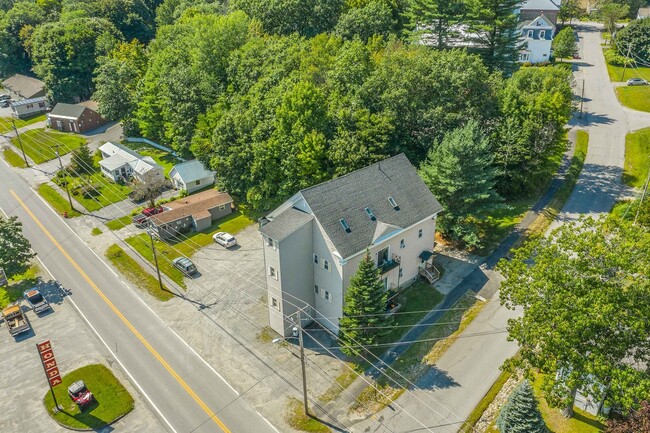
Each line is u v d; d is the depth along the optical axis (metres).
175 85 70.62
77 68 103.94
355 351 36.06
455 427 32.03
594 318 25.17
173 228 56.84
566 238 28.48
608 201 53.91
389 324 37.25
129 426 33.84
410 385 35.38
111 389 36.84
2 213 65.19
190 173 67.25
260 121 58.16
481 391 34.44
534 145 52.66
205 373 37.84
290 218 38.84
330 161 52.78
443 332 39.72
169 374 37.94
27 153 84.12
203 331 42.22
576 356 26.50
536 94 54.81
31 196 69.31
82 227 60.69
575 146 65.62
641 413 25.58
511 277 29.97
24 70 125.12
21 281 50.75
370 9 76.12
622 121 71.69
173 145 73.75
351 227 38.72
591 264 27.14
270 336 41.22
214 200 60.28
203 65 72.88
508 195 56.06
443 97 53.28
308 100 52.84
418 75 53.56
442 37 75.94
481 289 43.84
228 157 58.03
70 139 89.69
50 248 56.56
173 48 80.69
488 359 36.97
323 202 38.75
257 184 57.12
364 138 51.22
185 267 49.78
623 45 95.31
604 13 110.00
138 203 65.62
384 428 32.38
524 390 29.39
